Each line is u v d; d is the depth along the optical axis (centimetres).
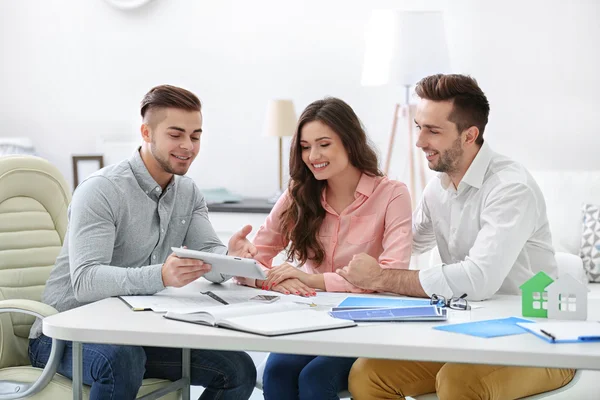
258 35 480
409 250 236
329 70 473
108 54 497
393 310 183
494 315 185
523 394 193
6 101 508
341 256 244
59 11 500
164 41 490
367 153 241
